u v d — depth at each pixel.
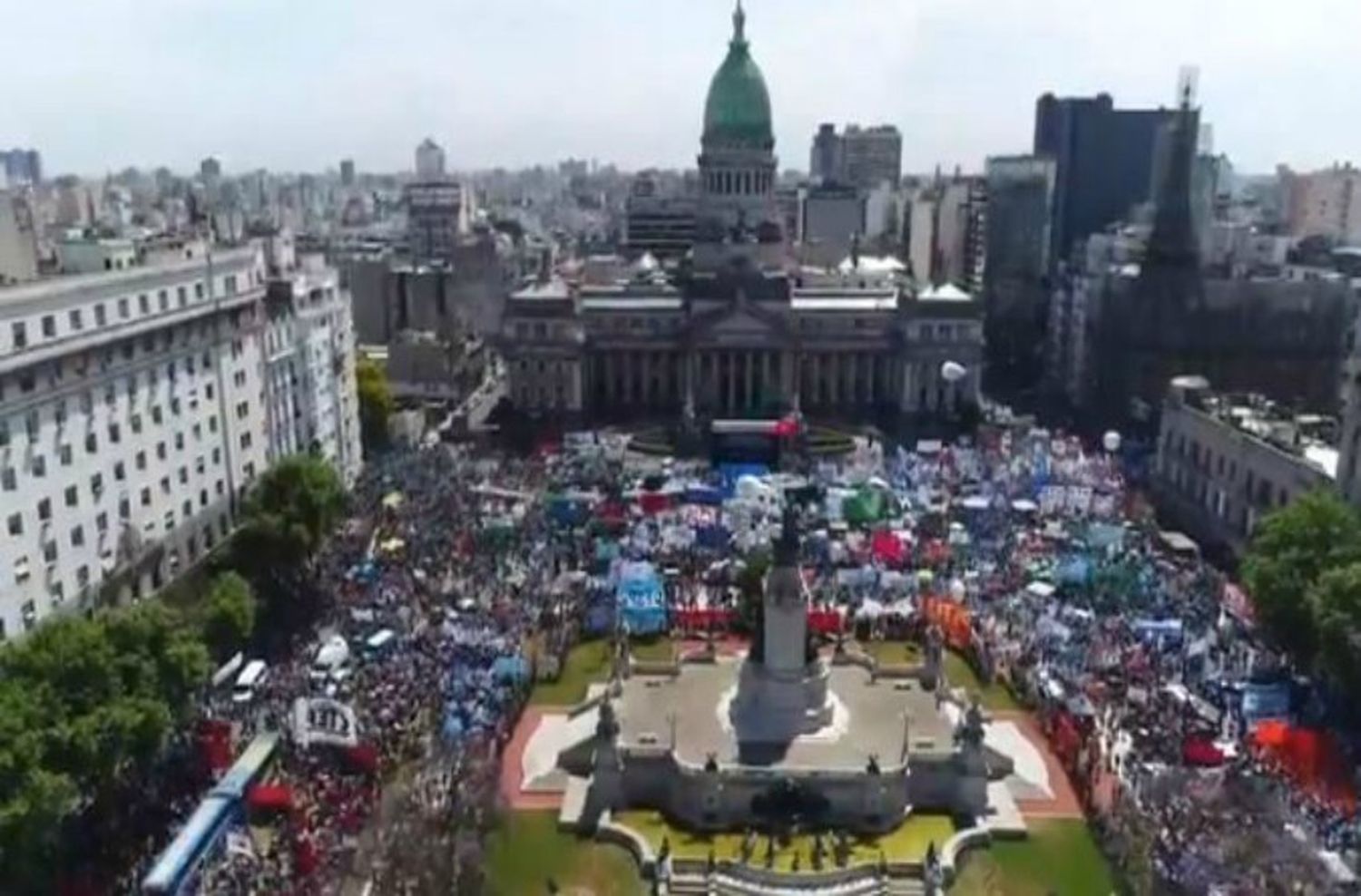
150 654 76.25
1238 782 76.50
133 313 102.38
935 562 118.06
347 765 80.00
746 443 176.12
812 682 85.19
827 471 156.00
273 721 84.75
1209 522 138.62
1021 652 98.69
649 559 118.88
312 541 107.94
